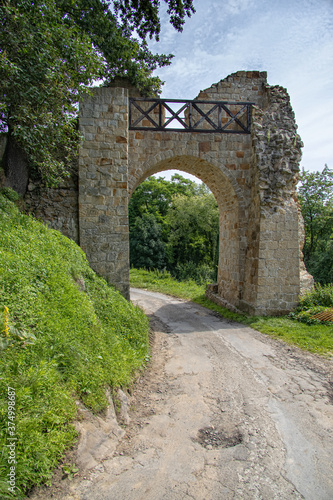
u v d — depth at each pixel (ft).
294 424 12.12
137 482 8.76
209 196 92.73
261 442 10.98
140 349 18.84
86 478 8.46
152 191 113.70
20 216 19.92
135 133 30.91
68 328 12.75
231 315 32.09
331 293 29.17
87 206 27.40
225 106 34.55
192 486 8.80
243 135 32.96
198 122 32.17
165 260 102.17
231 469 9.58
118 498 8.09
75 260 20.42
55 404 9.09
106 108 27.71
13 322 10.43
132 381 14.75
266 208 30.37
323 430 11.76
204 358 19.44
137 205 112.06
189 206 94.07
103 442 9.88
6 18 16.39
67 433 8.89
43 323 11.68
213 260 92.68
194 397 14.25
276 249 30.30
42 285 13.80
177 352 20.66
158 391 14.88
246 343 22.54
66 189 27.66
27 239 17.13
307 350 20.62
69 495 7.78
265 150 31.30
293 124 32.40
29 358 9.82
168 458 9.97
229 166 32.78
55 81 18.81
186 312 35.12
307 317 27.32
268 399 14.08
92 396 10.87
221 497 8.46
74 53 20.10
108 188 27.71
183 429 11.68
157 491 8.49
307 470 9.65
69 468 8.39
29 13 17.24
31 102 18.29
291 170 31.17
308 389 15.07
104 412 11.02
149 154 31.14
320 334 23.44
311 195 72.90
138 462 9.65
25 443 7.62
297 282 30.42
